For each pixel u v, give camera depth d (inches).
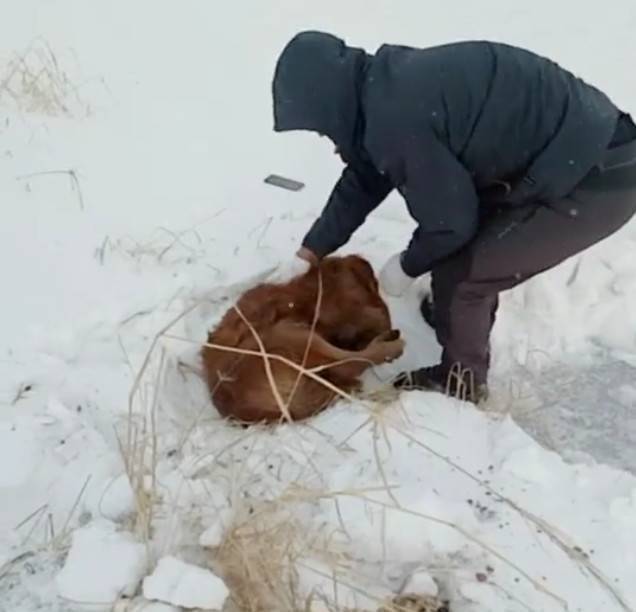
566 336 106.3
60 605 73.4
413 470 84.7
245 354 90.1
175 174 123.8
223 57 150.7
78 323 98.9
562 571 76.7
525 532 79.7
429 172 81.8
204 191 121.1
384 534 76.9
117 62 148.2
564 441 95.3
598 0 166.6
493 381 101.0
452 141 82.4
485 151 83.7
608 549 78.6
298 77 81.5
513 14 163.3
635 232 115.7
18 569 75.8
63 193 118.4
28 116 132.8
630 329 107.2
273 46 154.0
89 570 72.6
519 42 155.9
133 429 85.8
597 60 151.3
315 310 98.6
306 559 76.2
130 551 73.8
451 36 157.8
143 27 157.8
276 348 92.0
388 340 99.7
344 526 77.7
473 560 76.9
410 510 77.6
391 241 113.3
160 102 138.9
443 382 95.6
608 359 105.0
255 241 112.4
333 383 95.2
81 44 152.2
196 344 97.1
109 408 89.7
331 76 81.3
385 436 82.7
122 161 125.4
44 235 111.0
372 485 82.1
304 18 161.6
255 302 97.0
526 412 97.0
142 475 78.0
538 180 84.0
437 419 90.7
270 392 90.0
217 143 130.4
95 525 76.9
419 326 105.3
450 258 90.5
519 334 105.0
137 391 90.2
